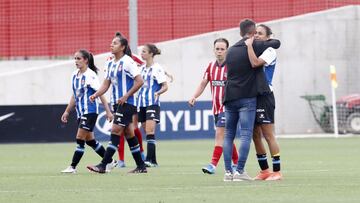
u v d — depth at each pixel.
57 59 83.25
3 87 77.25
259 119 31.48
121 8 84.56
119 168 41.31
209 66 36.69
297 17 81.31
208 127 71.31
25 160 48.09
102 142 68.06
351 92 82.31
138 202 24.56
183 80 79.81
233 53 30.70
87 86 36.56
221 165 42.41
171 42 79.81
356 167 39.91
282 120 80.81
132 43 62.72
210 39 80.06
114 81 35.78
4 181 32.38
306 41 81.38
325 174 35.28
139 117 43.47
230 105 31.08
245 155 31.50
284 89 80.94
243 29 30.88
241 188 28.77
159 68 43.41
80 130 36.72
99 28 84.44
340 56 82.06
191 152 55.12
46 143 67.75
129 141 36.47
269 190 28.02
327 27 81.75
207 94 79.12
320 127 81.00
